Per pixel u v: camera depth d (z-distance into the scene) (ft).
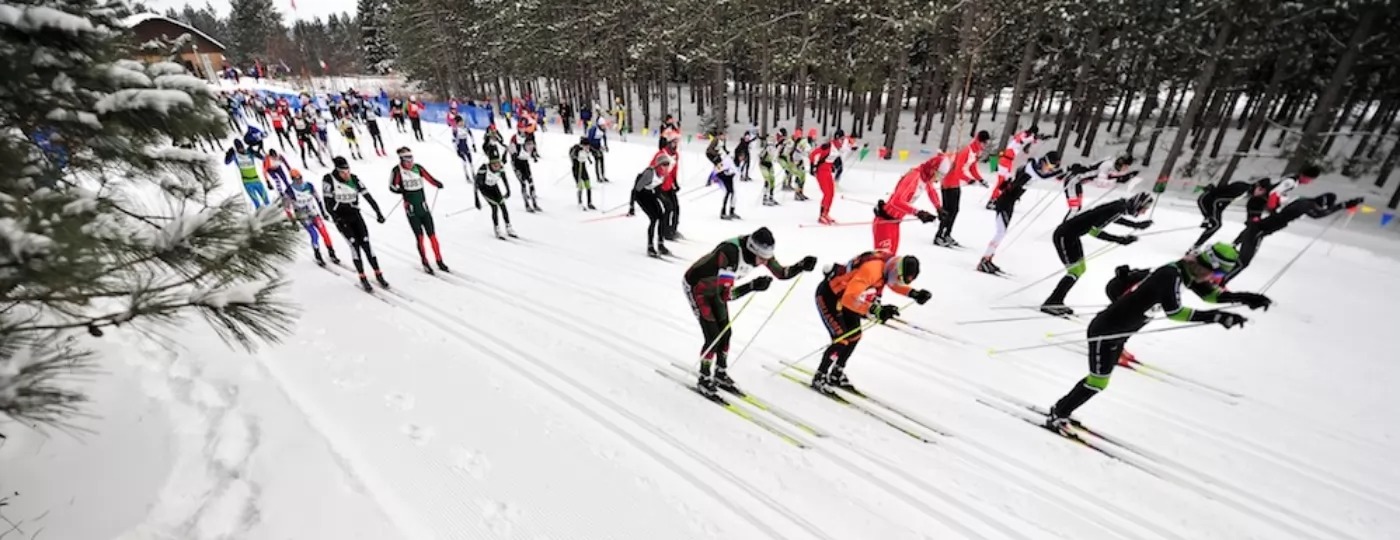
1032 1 54.08
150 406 12.49
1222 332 18.42
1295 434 13.43
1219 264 11.75
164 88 7.60
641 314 19.17
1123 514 11.09
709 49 69.97
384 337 16.72
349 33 215.51
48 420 6.12
